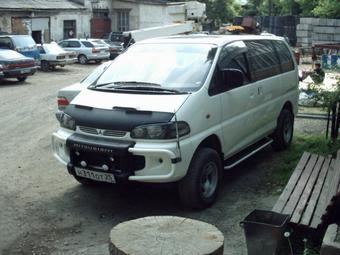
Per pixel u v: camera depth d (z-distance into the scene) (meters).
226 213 5.75
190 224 3.41
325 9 35.12
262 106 7.26
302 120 11.00
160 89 5.90
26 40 25.38
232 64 6.61
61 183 6.92
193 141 5.55
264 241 4.18
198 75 6.06
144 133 5.32
